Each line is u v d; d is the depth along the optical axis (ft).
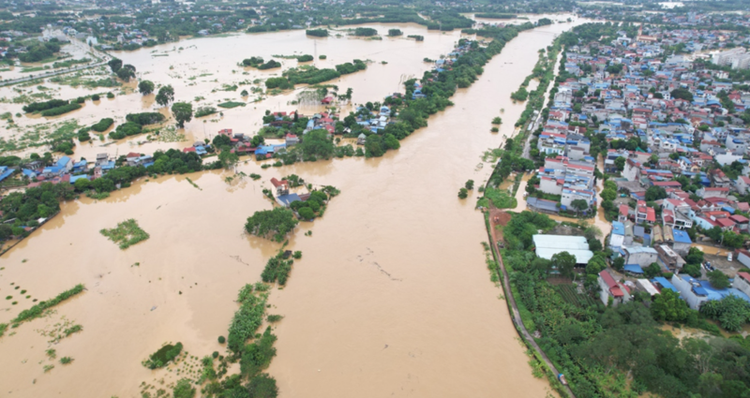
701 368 255.91
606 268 352.49
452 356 286.66
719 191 444.55
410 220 430.20
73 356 287.28
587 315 309.22
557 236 388.78
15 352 289.94
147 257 380.37
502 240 402.31
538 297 330.75
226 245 396.16
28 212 431.43
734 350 260.42
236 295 338.13
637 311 293.02
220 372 273.75
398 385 267.59
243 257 380.99
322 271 360.89
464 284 349.00
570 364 273.33
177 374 273.54
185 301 332.39
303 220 426.51
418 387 266.36
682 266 349.41
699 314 309.01
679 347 265.75
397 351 289.94
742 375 246.47
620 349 260.21
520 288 337.52
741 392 233.14
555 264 352.90
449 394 262.26
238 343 289.33
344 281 350.23
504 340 298.76
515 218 419.95
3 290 343.26
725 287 322.34
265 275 351.46
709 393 240.32
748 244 373.61
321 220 428.97
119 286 347.56
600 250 368.68
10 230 401.49
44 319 315.78
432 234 409.49
